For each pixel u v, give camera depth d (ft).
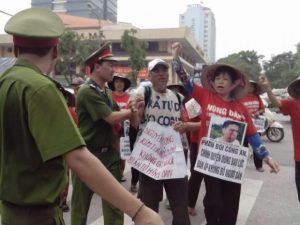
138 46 142.61
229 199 13.32
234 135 13.02
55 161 6.19
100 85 13.26
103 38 167.43
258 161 28.32
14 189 6.13
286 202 20.76
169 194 12.50
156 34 190.39
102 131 12.90
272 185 24.44
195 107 16.92
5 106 5.97
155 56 189.67
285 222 17.65
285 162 33.04
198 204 20.13
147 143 12.75
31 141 5.95
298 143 15.60
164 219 17.54
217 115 13.30
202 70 13.56
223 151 13.05
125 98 25.12
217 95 13.61
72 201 13.14
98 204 19.63
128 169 28.02
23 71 6.10
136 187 21.99
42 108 5.76
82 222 13.02
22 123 5.89
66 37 125.39
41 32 6.15
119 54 191.62
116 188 5.68
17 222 6.22
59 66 125.90
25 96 5.84
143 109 12.96
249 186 24.07
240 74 13.14
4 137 6.09
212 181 13.12
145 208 5.74
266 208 19.69
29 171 6.06
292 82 15.51
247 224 17.31
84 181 5.77
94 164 5.74
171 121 13.09
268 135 46.34
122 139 17.72
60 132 5.74
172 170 12.31
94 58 13.10
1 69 23.39
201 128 13.53
